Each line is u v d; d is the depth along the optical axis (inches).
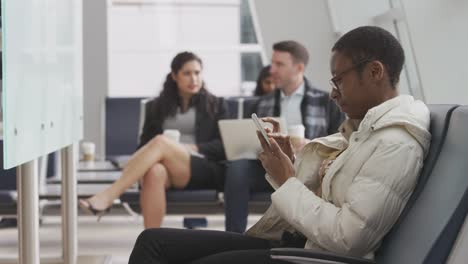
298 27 295.6
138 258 86.4
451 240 65.7
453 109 75.3
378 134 75.9
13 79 74.0
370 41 79.9
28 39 81.7
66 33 112.6
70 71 116.5
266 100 176.6
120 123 223.9
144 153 161.6
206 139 180.9
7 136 71.7
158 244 86.4
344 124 89.4
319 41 295.3
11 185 189.5
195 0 315.9
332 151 89.3
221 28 320.2
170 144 163.6
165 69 315.9
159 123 183.0
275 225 89.5
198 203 162.6
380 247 75.7
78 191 170.4
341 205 78.3
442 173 70.9
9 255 172.9
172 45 315.9
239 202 157.8
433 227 67.3
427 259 66.4
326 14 291.6
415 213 71.9
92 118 285.3
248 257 79.4
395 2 234.4
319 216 75.0
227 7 320.2
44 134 90.8
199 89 182.7
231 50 317.1
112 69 313.4
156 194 159.5
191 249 87.0
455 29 190.9
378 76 79.7
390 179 72.7
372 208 71.9
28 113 80.9
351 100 81.5
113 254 173.9
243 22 319.6
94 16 284.7
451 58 191.9
